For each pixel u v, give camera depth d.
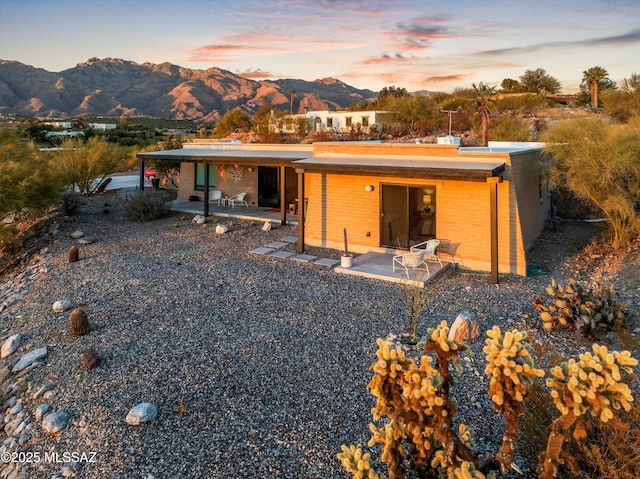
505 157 12.62
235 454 5.67
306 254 14.91
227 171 24.05
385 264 13.40
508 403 3.69
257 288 11.77
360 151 15.50
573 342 8.24
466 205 13.14
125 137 65.31
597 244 15.25
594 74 57.50
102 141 29.44
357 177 14.91
